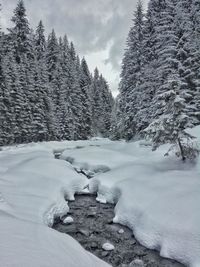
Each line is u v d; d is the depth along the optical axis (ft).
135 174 49.49
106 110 246.06
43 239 19.25
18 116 122.42
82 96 185.47
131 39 111.96
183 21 82.64
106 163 67.21
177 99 50.47
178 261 25.61
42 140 141.08
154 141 53.83
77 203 46.39
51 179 48.80
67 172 56.03
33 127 132.87
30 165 58.08
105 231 34.01
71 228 35.04
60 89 168.96
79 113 175.01
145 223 31.27
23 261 14.38
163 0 102.01
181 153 53.62
